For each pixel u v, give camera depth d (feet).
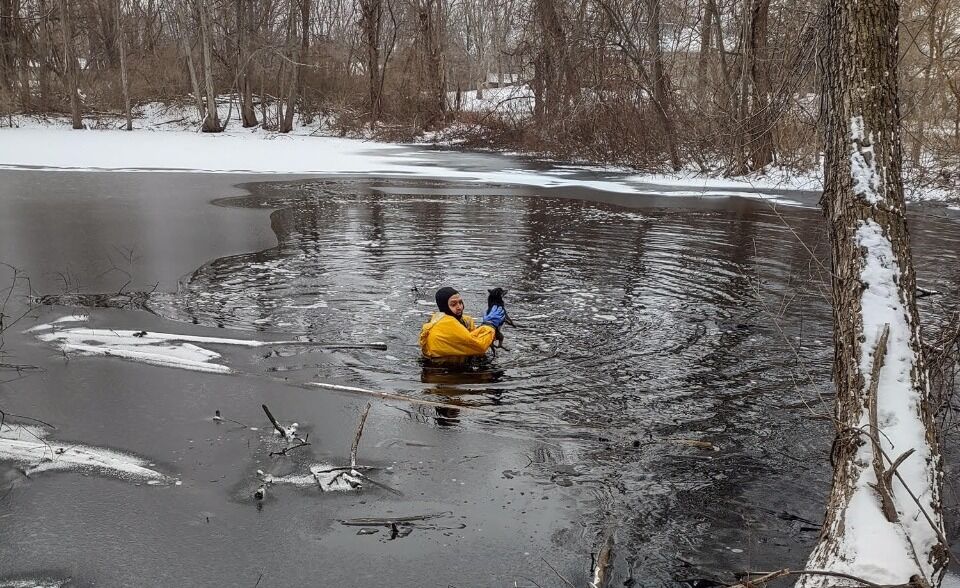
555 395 18.15
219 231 39.68
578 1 83.20
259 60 135.95
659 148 78.28
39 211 44.93
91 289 27.17
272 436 15.80
